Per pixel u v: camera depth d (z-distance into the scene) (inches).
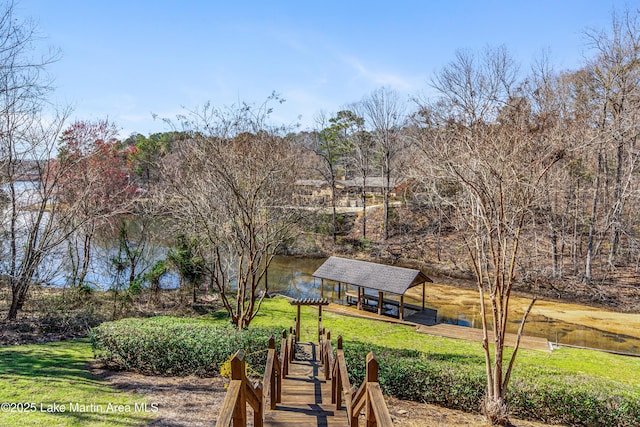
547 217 642.2
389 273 690.2
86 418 208.2
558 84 779.4
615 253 852.0
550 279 816.9
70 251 553.0
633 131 665.6
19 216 452.4
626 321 669.9
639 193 749.9
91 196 594.9
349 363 323.6
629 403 273.4
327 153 1419.8
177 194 452.4
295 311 662.5
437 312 744.3
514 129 297.0
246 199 416.5
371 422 123.7
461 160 292.2
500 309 275.4
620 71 722.2
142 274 671.8
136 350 309.1
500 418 262.5
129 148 933.2
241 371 120.9
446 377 296.8
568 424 282.2
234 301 669.9
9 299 500.4
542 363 454.0
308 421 199.9
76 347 361.7
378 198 1654.8
